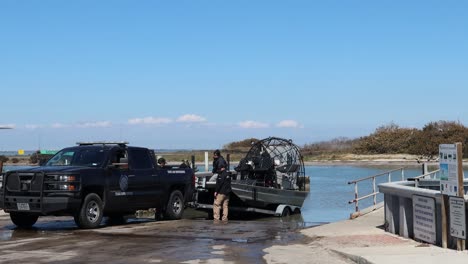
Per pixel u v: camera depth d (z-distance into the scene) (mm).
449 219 10164
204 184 20375
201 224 16125
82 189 14453
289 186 23078
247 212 21406
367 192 34312
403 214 12188
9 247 11461
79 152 15789
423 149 74188
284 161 22891
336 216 21984
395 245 11125
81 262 9766
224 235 13406
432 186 15047
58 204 14008
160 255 10477
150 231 14195
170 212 17625
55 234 13586
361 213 17062
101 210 15070
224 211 17719
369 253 10086
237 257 10289
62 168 14609
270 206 21797
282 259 10102
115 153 15781
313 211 24031
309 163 78938
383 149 84312
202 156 63562
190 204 20109
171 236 13188
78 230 14383
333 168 68625
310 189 36469
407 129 85500
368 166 69562
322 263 9734
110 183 15289
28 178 14406
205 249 11203
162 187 17219
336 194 32875
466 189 15820
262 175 22453
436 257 9367
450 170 10008
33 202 14141
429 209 10875
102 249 11172
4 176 14812
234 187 19141
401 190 12078
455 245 10133
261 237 13039
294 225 15953
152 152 17219
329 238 12547
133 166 16297
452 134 74062
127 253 10695
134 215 20000
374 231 13367
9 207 14602
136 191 16203
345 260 10000
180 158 64062
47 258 10156
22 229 14836
